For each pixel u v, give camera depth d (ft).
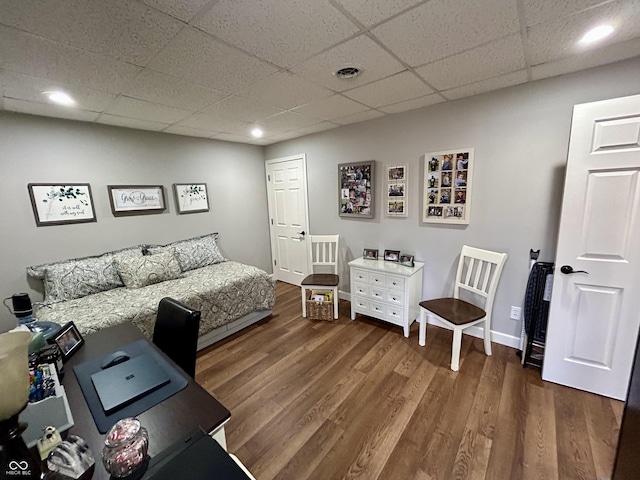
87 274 8.71
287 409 6.07
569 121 6.52
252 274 10.12
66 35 4.23
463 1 3.80
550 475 4.47
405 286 8.68
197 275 10.15
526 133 7.06
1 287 7.91
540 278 6.97
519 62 5.73
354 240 11.37
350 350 8.27
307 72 5.90
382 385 6.71
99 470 2.31
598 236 5.73
